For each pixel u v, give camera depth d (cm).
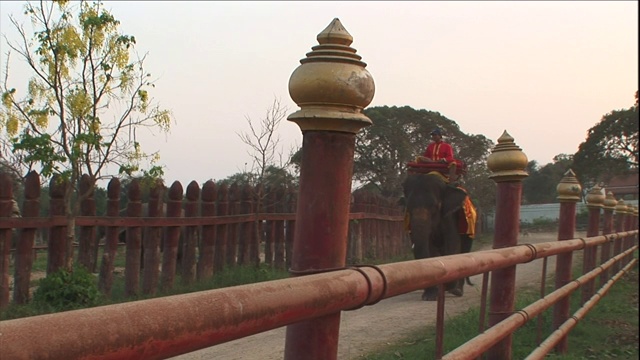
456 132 4084
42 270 1351
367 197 1758
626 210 1472
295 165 1576
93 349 109
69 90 861
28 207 816
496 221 458
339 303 184
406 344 679
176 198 1027
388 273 213
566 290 577
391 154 3856
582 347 701
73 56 847
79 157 841
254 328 149
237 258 1190
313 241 208
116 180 927
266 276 1113
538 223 4625
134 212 961
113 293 955
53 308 785
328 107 208
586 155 4738
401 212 2144
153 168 960
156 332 121
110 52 881
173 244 1020
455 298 1092
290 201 1345
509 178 452
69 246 845
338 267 210
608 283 973
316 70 207
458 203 1073
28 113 841
